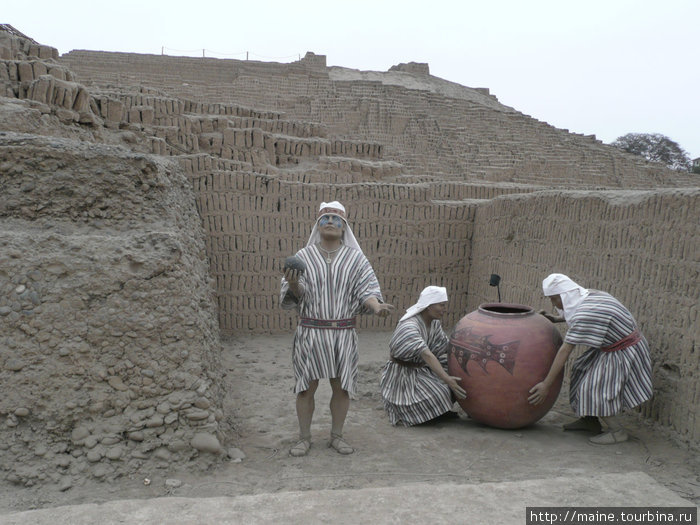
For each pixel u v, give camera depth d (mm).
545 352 4324
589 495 3197
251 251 7980
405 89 29047
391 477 3715
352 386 4051
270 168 9812
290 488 3525
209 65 28203
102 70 26312
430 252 8453
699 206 4105
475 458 4047
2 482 3416
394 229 8328
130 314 3859
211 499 3105
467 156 22250
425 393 4668
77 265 3898
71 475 3500
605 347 4238
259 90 26328
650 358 4387
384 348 7441
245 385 5715
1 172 4391
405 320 4785
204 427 3807
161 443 3707
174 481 3535
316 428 4648
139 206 4641
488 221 7902
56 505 3238
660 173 27062
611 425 4320
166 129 9289
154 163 4832
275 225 8039
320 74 29656
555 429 4660
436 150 23266
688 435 4113
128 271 3936
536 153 24000
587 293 4312
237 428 4523
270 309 8094
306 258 4113
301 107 25141
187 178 7684
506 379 4289
